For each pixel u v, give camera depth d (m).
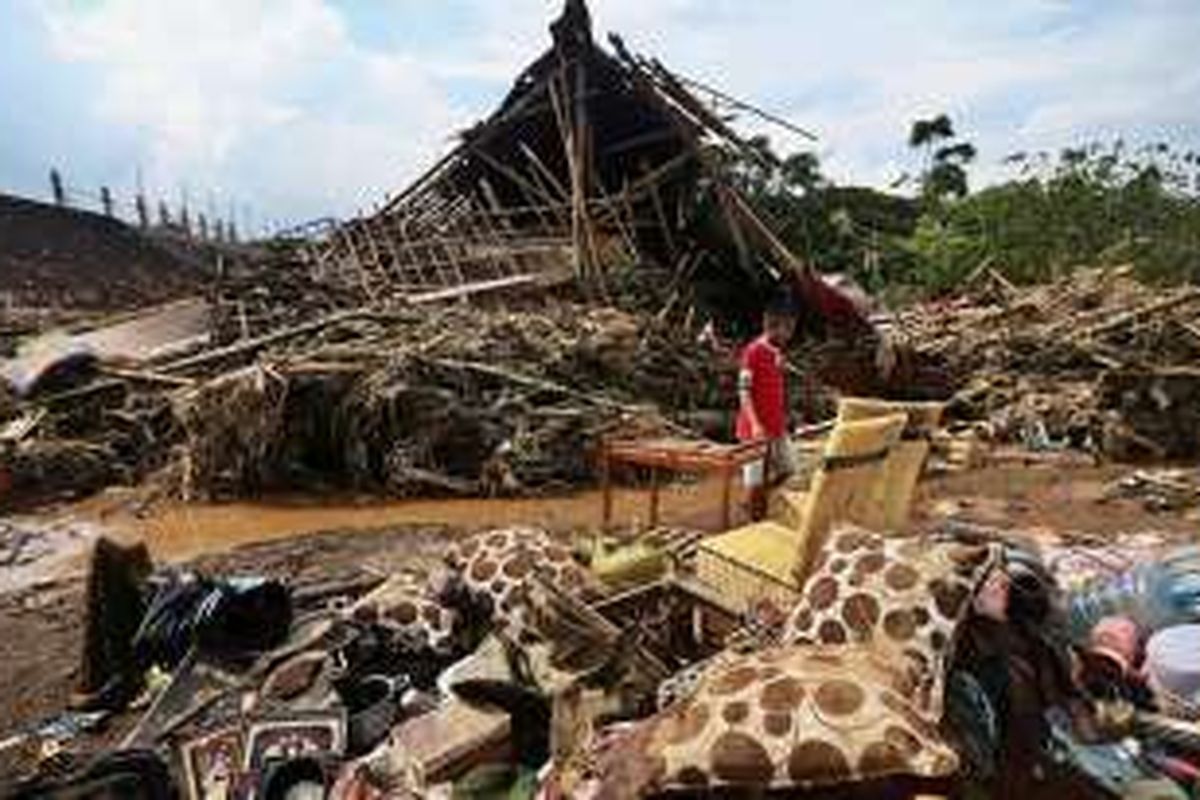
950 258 33.28
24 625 8.82
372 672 6.12
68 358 16.38
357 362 14.54
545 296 19.56
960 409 16.66
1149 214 32.28
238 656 6.36
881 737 3.96
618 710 5.11
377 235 22.16
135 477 14.82
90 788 5.09
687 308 20.83
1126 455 13.89
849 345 18.75
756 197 28.36
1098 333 17.50
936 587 4.84
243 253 23.81
